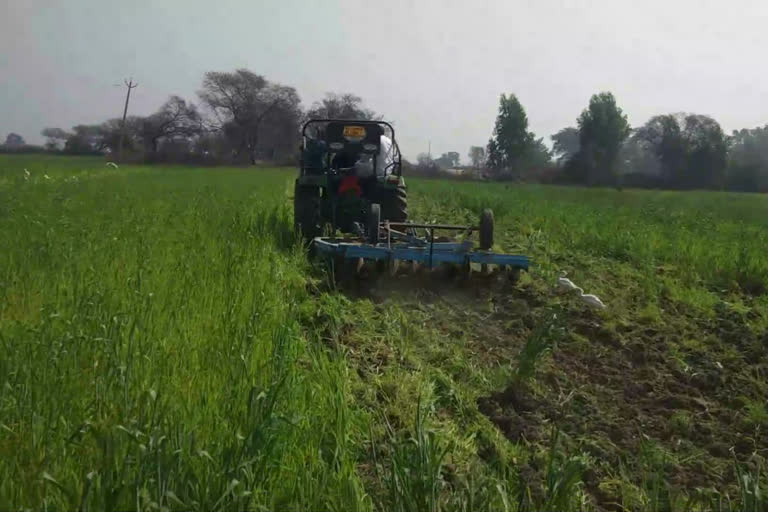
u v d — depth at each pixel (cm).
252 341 532
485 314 816
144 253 804
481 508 377
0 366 440
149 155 7775
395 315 764
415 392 551
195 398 439
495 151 7762
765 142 7731
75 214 1202
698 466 495
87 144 8862
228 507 332
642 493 441
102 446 353
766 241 1408
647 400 604
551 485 393
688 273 1043
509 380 600
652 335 772
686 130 7469
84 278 661
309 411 454
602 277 1027
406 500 366
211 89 9319
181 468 347
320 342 599
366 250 886
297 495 365
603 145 7231
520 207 1967
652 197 4100
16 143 10131
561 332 652
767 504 417
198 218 1184
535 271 1010
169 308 608
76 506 323
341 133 1141
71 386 437
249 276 748
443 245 952
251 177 4078
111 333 496
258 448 369
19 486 341
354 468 415
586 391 610
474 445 488
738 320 848
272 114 9450
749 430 560
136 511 318
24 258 759
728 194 5553
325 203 1155
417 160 7888
